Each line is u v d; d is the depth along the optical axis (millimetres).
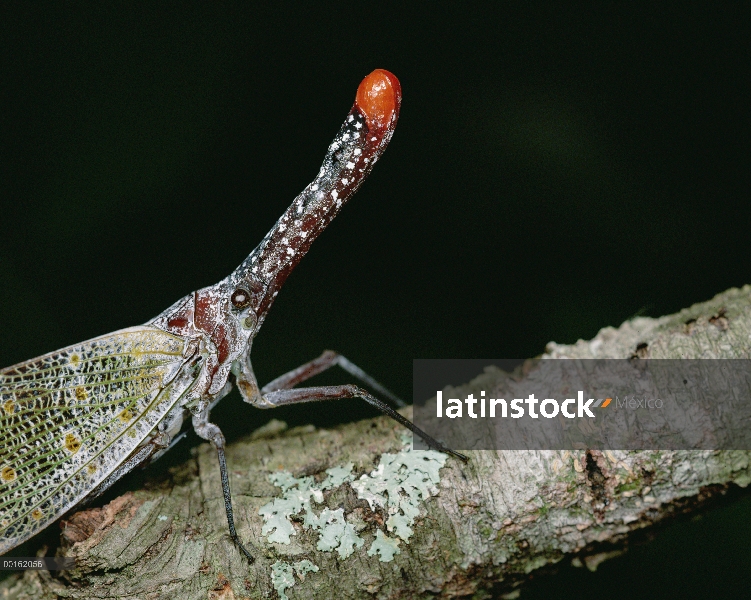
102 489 178
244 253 197
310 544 174
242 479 177
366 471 177
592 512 175
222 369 182
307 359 197
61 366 177
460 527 175
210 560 174
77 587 173
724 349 177
